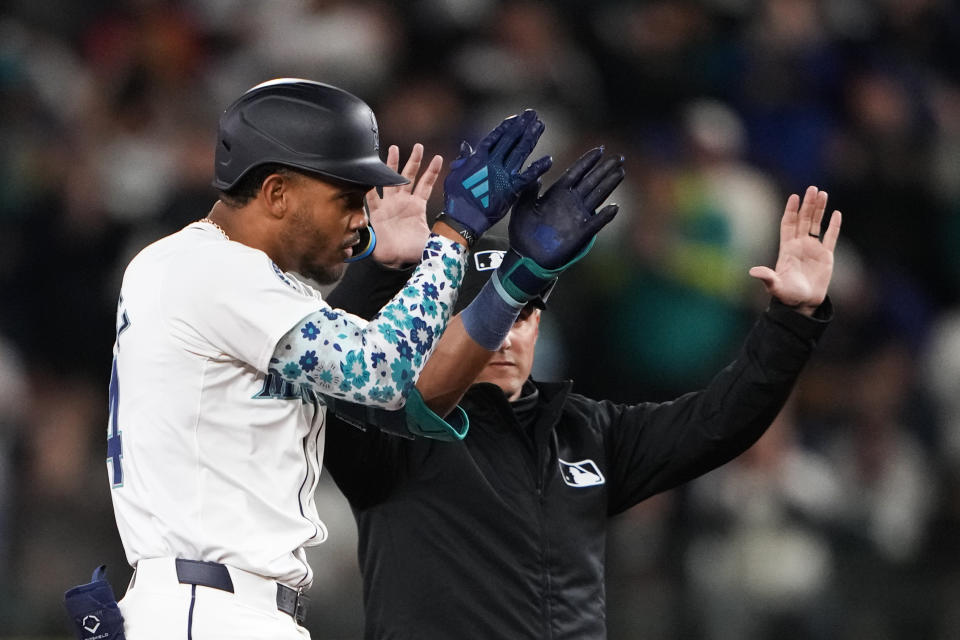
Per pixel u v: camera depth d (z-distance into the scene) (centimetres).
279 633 1098
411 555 1199
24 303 3006
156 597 1086
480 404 1241
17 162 3161
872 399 2942
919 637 2541
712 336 2909
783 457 2594
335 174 1107
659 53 3488
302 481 1141
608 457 1295
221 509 1101
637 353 2916
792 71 3462
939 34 3753
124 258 2998
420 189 1270
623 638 2441
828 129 3438
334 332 1089
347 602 2469
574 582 1214
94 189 3114
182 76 3362
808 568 2533
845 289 3136
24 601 2495
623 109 3447
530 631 1183
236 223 1141
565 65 3388
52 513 2652
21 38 3444
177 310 1104
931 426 3002
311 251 1142
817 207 1260
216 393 1107
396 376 1098
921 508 2816
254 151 1112
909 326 3241
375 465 1220
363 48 3309
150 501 1098
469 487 1202
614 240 2981
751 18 3547
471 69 3253
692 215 2967
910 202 3456
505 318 1133
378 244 1241
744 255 2981
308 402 1152
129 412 1116
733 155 3150
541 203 1141
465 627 1182
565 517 1226
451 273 1127
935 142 3541
